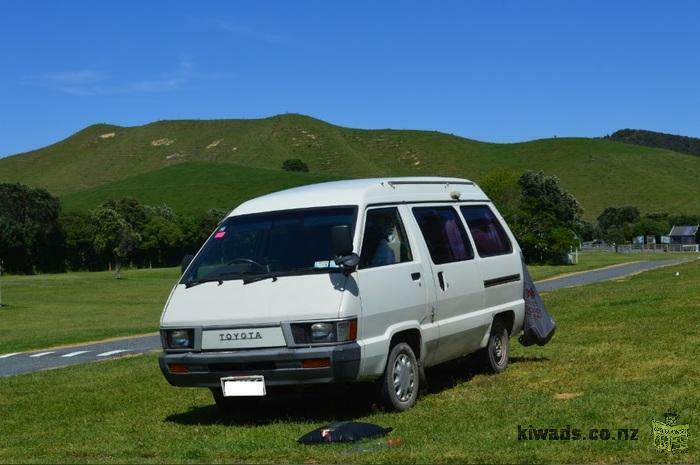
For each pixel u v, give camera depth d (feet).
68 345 74.84
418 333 30.53
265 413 30.71
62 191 574.97
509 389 31.96
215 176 497.05
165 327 29.27
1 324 120.67
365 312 27.91
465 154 603.67
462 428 25.79
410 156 607.78
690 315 51.65
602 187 506.07
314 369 26.89
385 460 22.40
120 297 185.98
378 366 28.12
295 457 23.47
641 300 65.51
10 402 36.22
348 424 25.79
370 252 29.35
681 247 353.92
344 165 588.09
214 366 28.17
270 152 617.62
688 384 30.09
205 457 24.12
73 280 249.55
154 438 27.14
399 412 28.89
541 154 575.79
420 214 32.81
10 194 316.40
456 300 33.01
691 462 21.27
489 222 37.63
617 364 35.40
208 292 29.22
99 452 25.43
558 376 33.86
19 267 315.37
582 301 70.95
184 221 363.56
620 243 414.62
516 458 22.04
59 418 31.89
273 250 29.81
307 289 27.86
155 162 632.38
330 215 30.09
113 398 35.70
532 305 39.22
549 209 248.11
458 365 37.58
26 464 24.29
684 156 577.84
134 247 330.34
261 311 27.78
